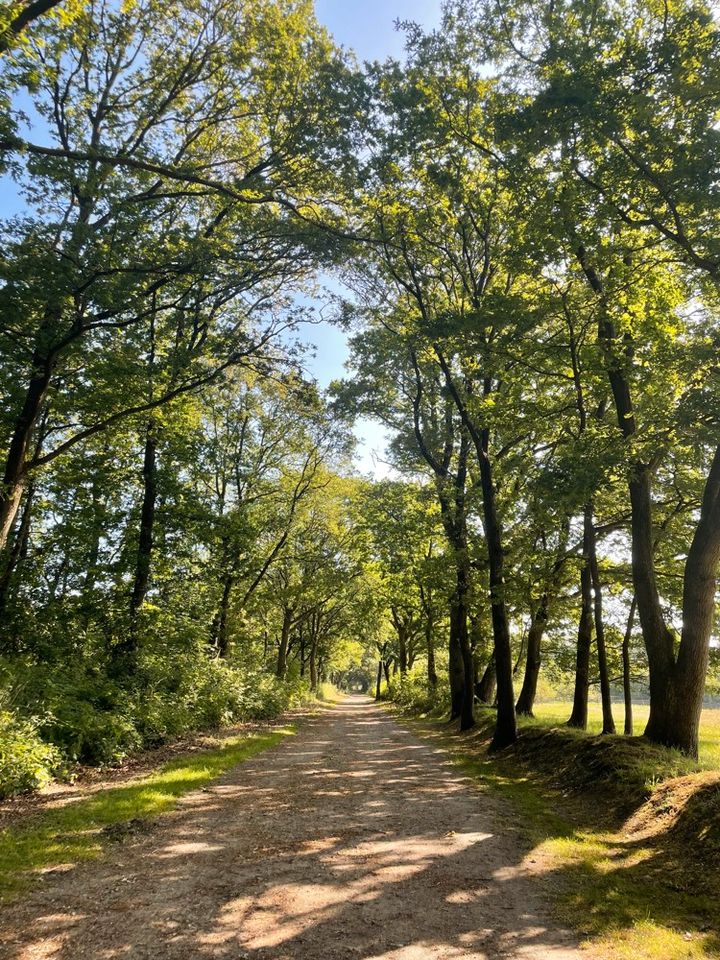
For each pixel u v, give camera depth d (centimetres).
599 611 1393
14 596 1745
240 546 2278
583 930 459
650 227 1188
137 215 1190
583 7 1005
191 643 1917
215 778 1086
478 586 1838
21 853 605
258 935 443
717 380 1090
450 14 1226
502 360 1344
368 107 1288
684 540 1572
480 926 465
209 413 2542
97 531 1927
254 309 1639
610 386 1366
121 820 755
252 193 1352
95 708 1223
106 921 463
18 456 1270
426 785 1070
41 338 1158
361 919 475
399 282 1727
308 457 3075
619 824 782
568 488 1104
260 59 1397
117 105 1477
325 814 831
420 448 2128
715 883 545
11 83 1006
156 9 1382
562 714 2331
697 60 902
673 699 1064
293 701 3288
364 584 3844
